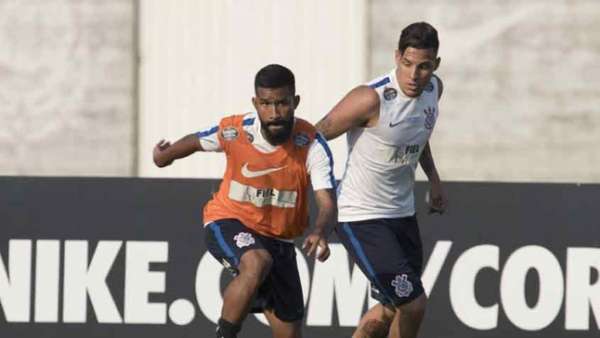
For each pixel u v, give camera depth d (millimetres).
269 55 28656
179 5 28734
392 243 20328
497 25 29141
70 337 24719
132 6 28891
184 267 24703
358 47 28750
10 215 24734
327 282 24625
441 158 29344
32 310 24672
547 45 29188
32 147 29219
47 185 24766
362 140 20031
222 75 28766
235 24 28672
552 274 24781
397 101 19531
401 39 19266
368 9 28781
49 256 24703
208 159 28859
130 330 24703
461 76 29266
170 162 19312
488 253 24703
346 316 24625
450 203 24688
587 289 24750
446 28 29125
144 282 24703
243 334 24656
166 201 24719
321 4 28625
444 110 29281
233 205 19125
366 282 24609
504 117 29281
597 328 24750
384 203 20484
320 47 28688
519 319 24750
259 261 18406
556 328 24766
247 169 18781
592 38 29172
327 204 18297
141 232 24688
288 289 19500
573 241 24766
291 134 18734
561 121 29297
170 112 28922
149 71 28922
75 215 24734
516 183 24766
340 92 28734
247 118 18844
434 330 24719
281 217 19078
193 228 24703
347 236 20578
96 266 24703
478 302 24719
